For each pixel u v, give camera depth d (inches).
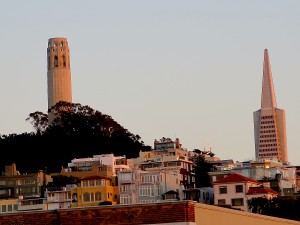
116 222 2768.2
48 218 2810.0
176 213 2746.1
